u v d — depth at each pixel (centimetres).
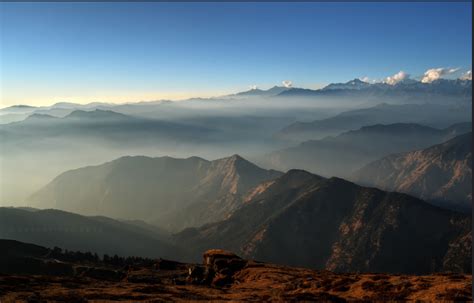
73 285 5912
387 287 4422
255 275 7388
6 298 4450
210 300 4478
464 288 3697
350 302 3878
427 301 3522
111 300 4516
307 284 5431
